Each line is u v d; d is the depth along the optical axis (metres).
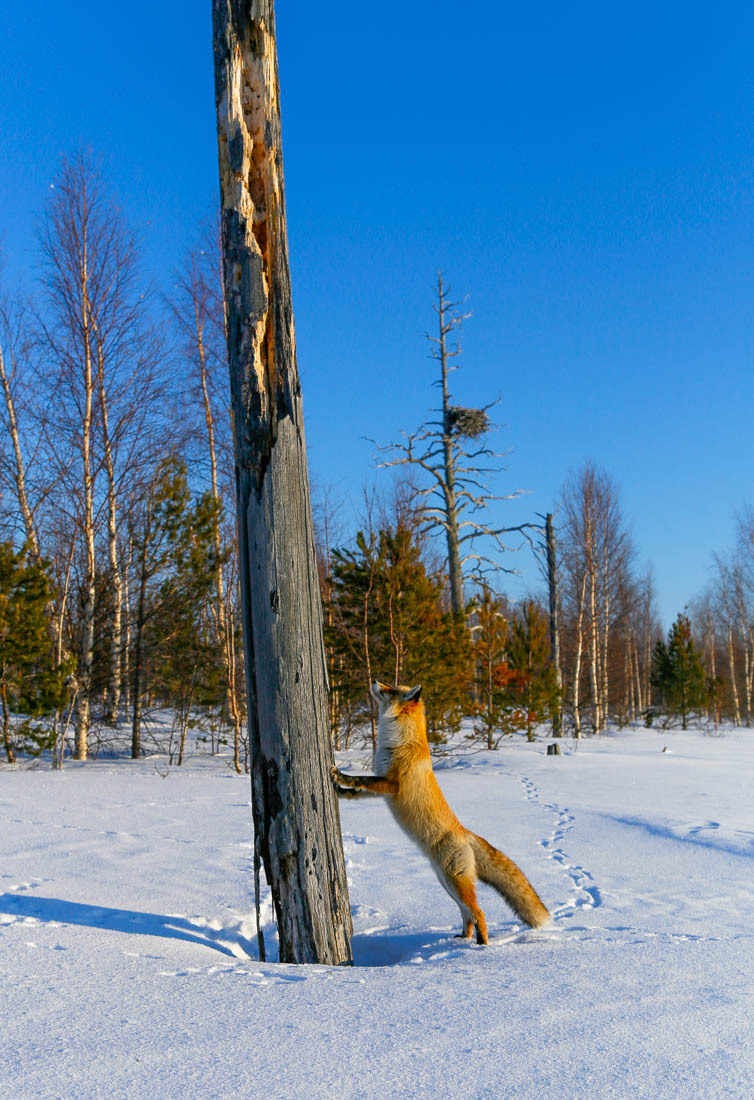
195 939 5.29
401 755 5.99
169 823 9.68
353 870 7.64
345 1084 2.63
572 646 38.47
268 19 5.28
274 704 5.15
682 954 4.62
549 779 16.36
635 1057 2.89
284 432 5.24
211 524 21.47
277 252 5.28
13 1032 3.10
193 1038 3.07
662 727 39.56
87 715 20.67
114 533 21.30
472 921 5.74
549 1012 3.44
